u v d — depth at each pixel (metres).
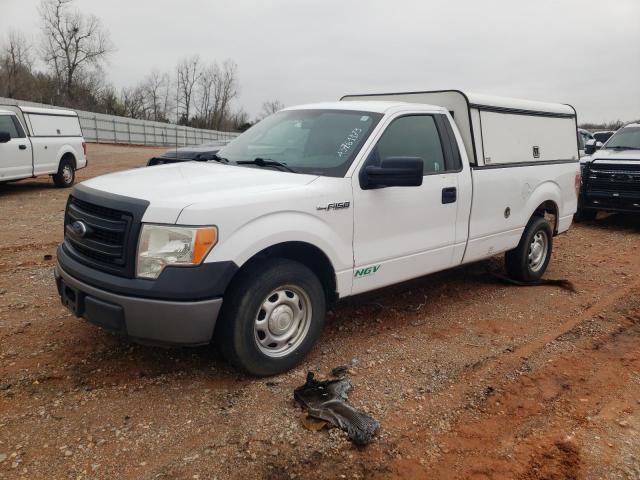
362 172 4.20
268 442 3.11
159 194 3.51
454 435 3.29
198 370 3.92
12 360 3.96
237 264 3.44
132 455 2.96
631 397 3.84
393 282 4.59
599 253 8.29
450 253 5.08
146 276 3.35
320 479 2.85
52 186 14.97
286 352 3.90
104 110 63.50
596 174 10.34
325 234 3.93
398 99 5.79
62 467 2.84
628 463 3.09
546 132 6.46
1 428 3.15
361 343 4.53
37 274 6.07
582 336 4.90
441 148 4.98
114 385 3.68
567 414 3.58
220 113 78.62
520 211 5.95
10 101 36.91
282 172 4.16
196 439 3.12
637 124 11.27
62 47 62.31
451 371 4.08
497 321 5.18
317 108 4.97
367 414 3.38
